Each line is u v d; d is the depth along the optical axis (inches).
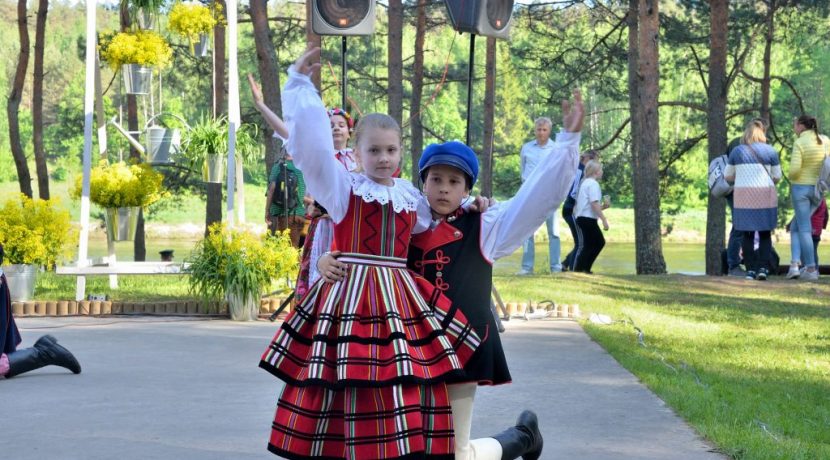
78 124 1355.8
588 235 621.0
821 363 306.7
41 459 189.0
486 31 303.1
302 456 140.9
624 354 315.9
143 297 445.7
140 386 259.9
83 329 367.6
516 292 483.5
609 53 1066.7
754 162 556.4
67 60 2915.8
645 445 202.7
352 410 138.2
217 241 405.7
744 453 191.9
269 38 746.2
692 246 1716.3
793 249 577.0
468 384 149.6
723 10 783.1
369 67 1572.3
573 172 148.6
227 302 414.3
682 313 430.3
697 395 248.7
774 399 250.8
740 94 1492.4
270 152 829.2
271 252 400.5
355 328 139.9
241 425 217.0
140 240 922.7
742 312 434.3
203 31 488.4
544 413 233.0
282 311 402.6
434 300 146.8
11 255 410.9
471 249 150.9
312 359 140.0
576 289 513.0
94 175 440.1
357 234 144.3
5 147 2571.4
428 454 139.9
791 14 1057.5
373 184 146.5
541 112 2331.4
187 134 452.1
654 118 757.3
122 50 467.5
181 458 189.9
